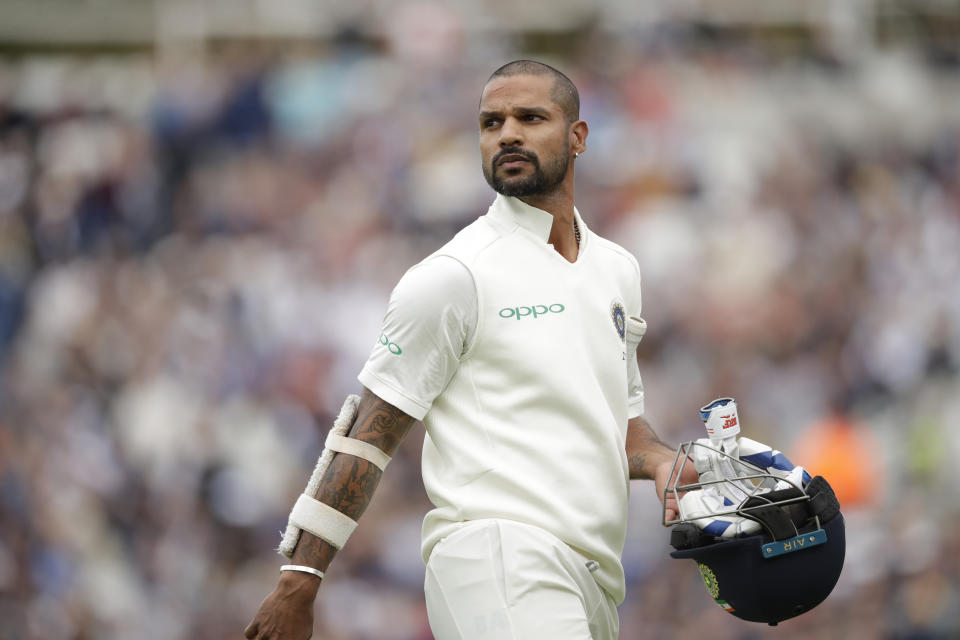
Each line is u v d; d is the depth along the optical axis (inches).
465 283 428.8
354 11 2079.2
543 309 435.8
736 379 1681.8
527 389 429.7
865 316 1795.0
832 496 442.3
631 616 1350.9
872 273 1857.8
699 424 1633.9
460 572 424.5
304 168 1897.1
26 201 1892.2
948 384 1765.5
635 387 494.9
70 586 1493.6
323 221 1828.2
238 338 1683.1
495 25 2106.3
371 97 1959.9
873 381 1737.2
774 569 428.1
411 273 432.8
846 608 1408.7
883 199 1982.0
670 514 461.4
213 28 2110.0
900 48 2228.1
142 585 1497.3
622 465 446.3
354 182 1877.5
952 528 1498.5
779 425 1659.7
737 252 1808.6
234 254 1796.3
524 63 447.8
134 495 1558.8
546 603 417.4
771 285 1780.3
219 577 1496.1
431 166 1879.9
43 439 1609.3
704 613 1355.8
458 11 2101.4
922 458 1652.3
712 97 2066.9
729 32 2180.1
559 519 422.6
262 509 1531.7
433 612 436.5
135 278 1781.5
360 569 1400.1
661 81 2065.7
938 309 1836.9
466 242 439.5
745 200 1919.3
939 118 2132.1
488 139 446.6
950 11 2249.0
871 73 2166.6
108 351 1700.3
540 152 439.8
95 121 1978.3
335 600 1376.7
